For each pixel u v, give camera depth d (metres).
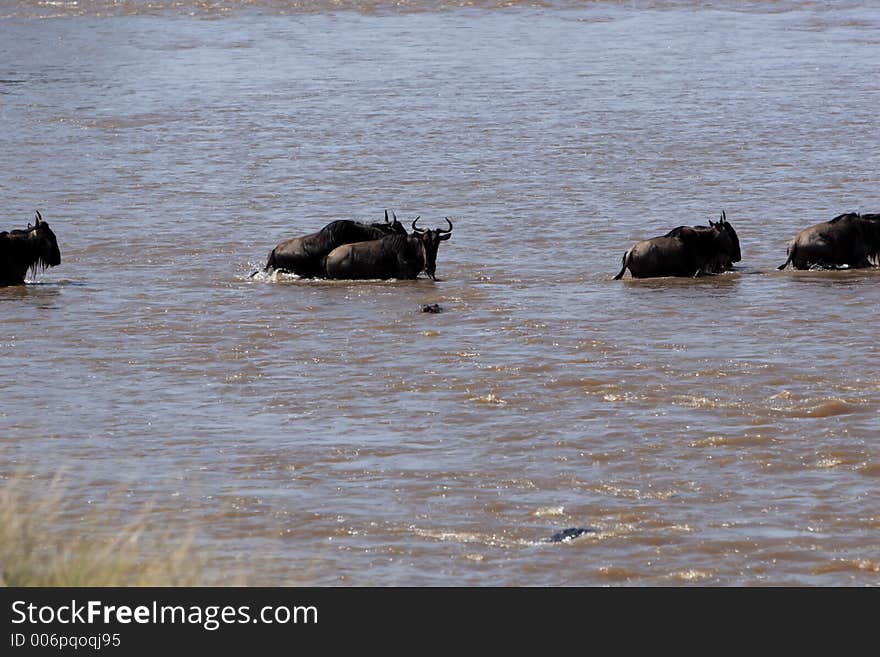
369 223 103.50
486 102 198.62
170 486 57.16
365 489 56.75
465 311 88.56
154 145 167.88
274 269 102.56
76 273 104.75
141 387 72.81
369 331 83.88
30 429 65.50
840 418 64.56
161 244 114.44
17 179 146.75
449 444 62.34
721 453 60.31
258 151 162.38
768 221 119.31
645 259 98.88
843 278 97.50
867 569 48.34
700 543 50.69
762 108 187.75
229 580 45.56
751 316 85.25
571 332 82.12
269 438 63.62
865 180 136.75
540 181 140.50
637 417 65.44
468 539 51.38
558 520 53.19
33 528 49.00
